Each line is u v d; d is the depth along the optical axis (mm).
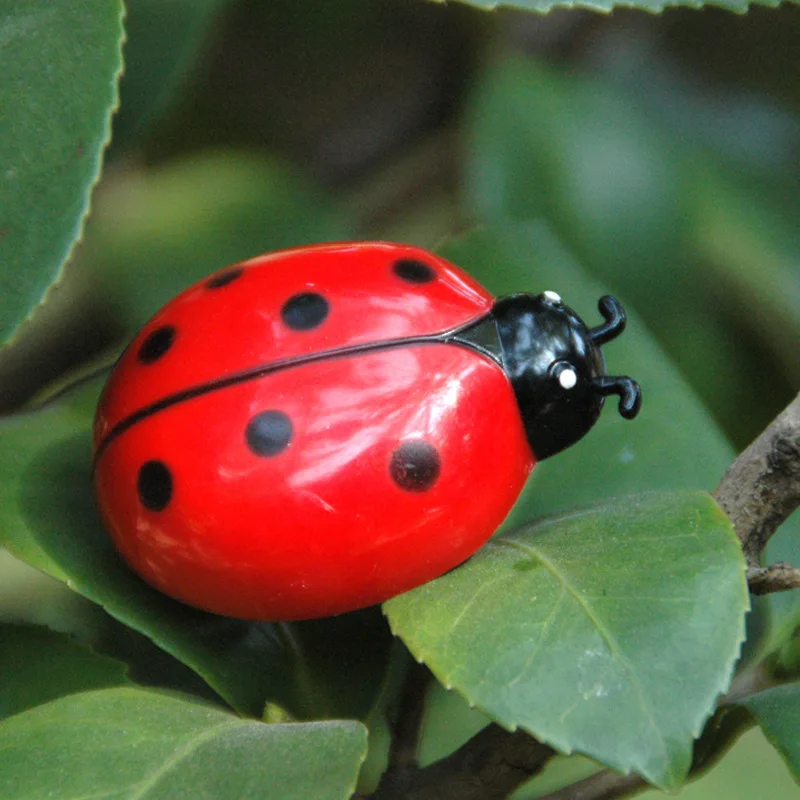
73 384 421
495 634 367
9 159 375
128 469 385
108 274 475
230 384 383
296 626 397
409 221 503
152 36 450
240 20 492
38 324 462
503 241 448
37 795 360
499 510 392
